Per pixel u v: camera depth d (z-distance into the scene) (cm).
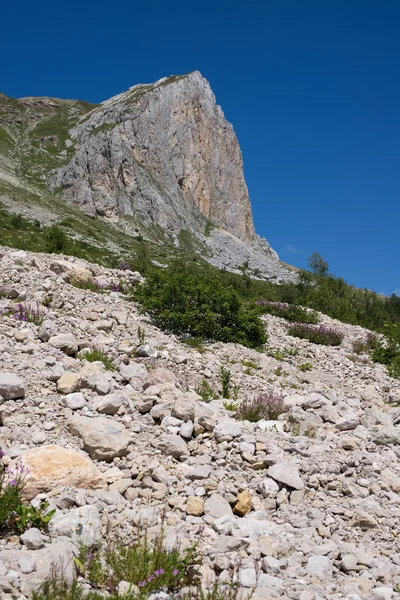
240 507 592
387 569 504
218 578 454
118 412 808
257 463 684
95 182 16825
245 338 1537
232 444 732
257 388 1148
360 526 588
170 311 1463
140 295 1570
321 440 807
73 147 19800
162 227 17625
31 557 432
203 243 17912
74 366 967
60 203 15138
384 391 1401
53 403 788
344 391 1322
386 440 820
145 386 948
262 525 553
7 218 10625
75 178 16825
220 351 1365
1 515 478
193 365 1169
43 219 12262
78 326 1213
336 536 562
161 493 606
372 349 1912
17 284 1359
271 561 480
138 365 1042
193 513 572
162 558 451
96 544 481
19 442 667
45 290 1381
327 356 1664
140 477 639
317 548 523
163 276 1588
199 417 799
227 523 548
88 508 527
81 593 401
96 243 11694
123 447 678
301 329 1938
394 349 1788
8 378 777
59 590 395
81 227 12925
